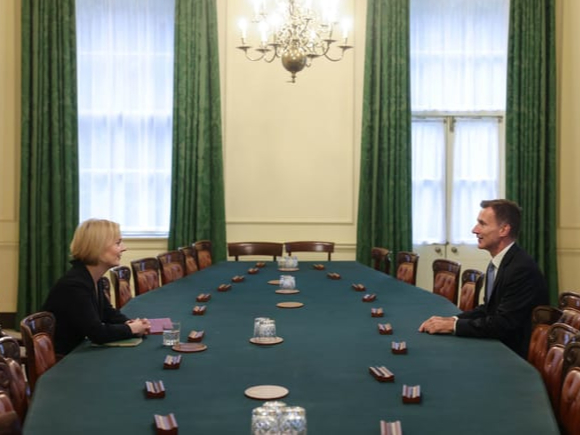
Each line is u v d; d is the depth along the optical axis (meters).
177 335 2.75
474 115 7.07
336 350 2.67
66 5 6.68
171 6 6.93
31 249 6.73
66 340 2.88
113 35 6.93
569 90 7.01
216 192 6.89
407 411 1.91
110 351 2.65
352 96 6.97
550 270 6.92
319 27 6.14
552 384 2.31
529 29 6.84
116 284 4.02
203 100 6.77
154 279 4.68
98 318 2.81
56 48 6.69
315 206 7.04
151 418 1.85
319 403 1.98
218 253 6.90
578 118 7.01
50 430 1.76
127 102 6.96
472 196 7.12
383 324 3.19
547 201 6.92
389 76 6.80
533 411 1.91
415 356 2.58
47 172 6.74
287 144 7.00
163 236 7.00
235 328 3.10
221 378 2.26
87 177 6.97
